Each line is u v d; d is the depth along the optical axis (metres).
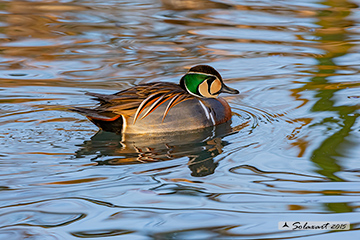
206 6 23.55
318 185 9.02
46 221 7.82
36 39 18.84
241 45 18.45
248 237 7.39
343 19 21.09
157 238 7.36
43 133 11.70
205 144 11.22
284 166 9.90
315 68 16.19
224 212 8.11
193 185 9.09
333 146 10.78
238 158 10.35
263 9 22.91
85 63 16.62
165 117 11.91
